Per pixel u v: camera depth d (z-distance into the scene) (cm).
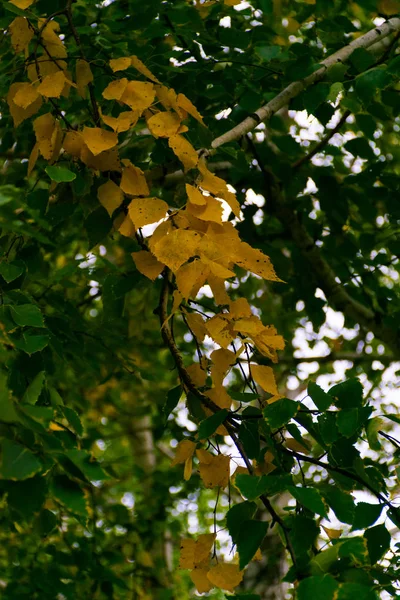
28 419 149
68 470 150
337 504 168
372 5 242
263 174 300
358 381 174
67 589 240
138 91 181
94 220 187
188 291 173
